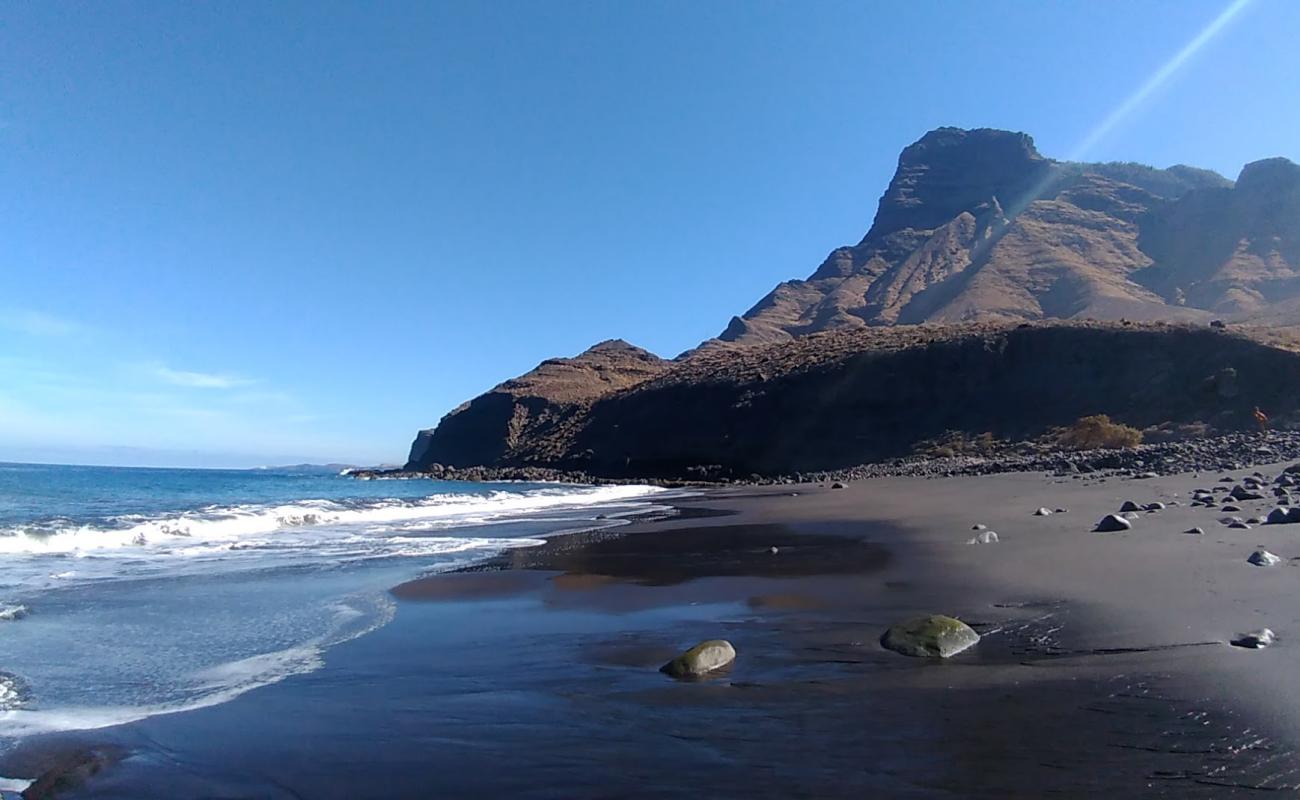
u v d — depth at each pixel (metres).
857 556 11.26
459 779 3.87
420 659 6.23
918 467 38.62
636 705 4.91
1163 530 9.95
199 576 10.57
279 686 5.54
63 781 3.92
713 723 4.49
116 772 4.02
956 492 21.84
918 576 9.02
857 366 55.28
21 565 11.59
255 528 17.70
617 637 6.89
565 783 3.77
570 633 7.08
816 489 31.62
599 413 76.19
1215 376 37.00
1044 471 25.50
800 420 55.38
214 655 6.40
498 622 7.60
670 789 3.65
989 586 8.04
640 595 8.91
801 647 6.17
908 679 5.14
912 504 19.64
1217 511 11.09
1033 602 7.07
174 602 8.66
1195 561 7.80
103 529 14.65
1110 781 3.44
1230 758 3.59
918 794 3.43
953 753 3.85
